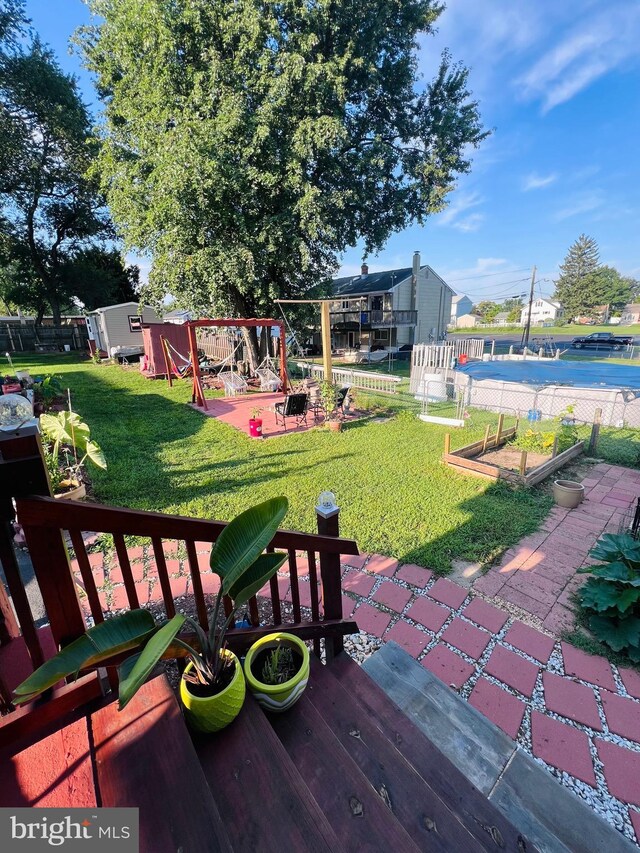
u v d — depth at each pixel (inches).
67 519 51.2
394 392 485.7
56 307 1011.9
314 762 62.4
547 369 335.0
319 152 484.1
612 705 96.9
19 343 984.3
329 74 450.0
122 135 512.1
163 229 498.9
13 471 46.1
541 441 273.1
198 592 70.3
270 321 460.4
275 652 71.9
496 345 1104.2
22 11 716.0
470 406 419.8
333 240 557.3
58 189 883.4
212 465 252.4
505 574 145.8
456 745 81.7
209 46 452.4
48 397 397.4
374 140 541.6
